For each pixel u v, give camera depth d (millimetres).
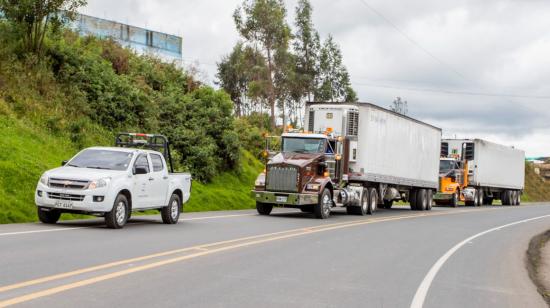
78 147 23734
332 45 59844
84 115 25359
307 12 59000
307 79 57094
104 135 25469
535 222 29438
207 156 29391
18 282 8125
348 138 26344
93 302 7234
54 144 22547
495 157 49844
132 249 11891
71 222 16562
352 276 10461
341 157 25672
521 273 12414
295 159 23969
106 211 15086
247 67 52844
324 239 16094
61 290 7773
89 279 8594
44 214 15664
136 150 16812
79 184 14828
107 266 9758
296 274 10273
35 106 23422
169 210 17953
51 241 12266
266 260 11641
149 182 16781
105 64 27703
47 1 24281
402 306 8250
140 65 31469
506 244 18125
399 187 33344
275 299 8102
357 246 15000
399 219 25688
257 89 52094
